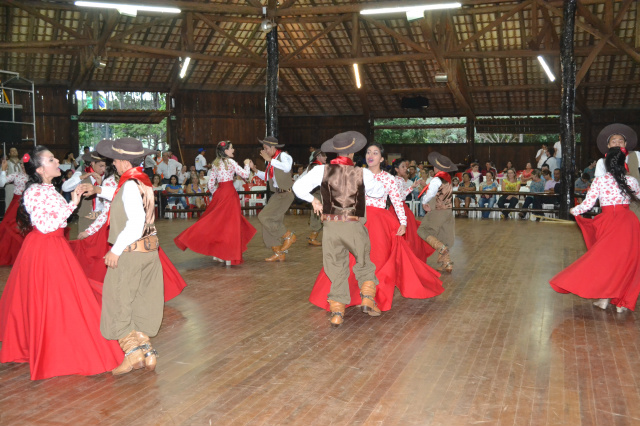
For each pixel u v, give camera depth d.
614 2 13.59
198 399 3.08
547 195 12.52
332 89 19.64
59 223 3.38
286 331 4.33
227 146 6.94
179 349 3.92
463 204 14.08
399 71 18.03
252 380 3.34
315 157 7.38
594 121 19.48
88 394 3.16
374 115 21.08
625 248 4.56
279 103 21.20
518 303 5.14
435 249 6.65
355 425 2.76
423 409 2.93
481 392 3.14
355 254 4.42
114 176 4.13
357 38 15.11
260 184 14.80
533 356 3.72
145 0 11.46
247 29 16.59
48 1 13.86
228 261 7.10
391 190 4.78
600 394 3.11
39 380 3.37
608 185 4.62
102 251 4.93
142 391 3.19
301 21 15.06
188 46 14.96
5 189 11.05
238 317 4.73
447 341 4.06
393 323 4.54
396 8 11.84
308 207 13.95
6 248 6.97
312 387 3.23
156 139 40.03
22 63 16.66
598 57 16.19
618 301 4.69
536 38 13.64
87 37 14.59
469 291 5.63
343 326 4.46
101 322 3.37
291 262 7.34
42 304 3.30
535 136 21.20
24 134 17.42
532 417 2.83
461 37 15.45
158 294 3.50
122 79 18.39
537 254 7.84
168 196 13.14
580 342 4.01
